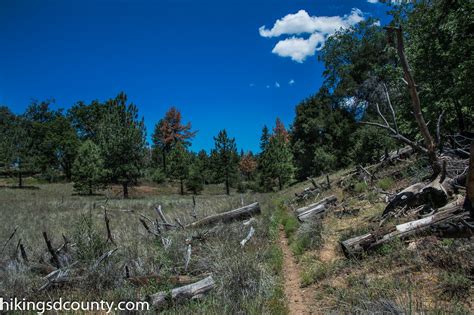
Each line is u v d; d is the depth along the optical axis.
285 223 12.66
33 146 69.56
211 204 19.97
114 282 7.11
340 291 5.82
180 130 82.12
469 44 11.23
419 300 4.93
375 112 33.22
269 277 6.93
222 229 10.90
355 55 37.12
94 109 84.88
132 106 42.16
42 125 72.38
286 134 64.88
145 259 8.34
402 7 14.85
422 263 5.85
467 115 13.57
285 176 41.16
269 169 42.12
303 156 41.91
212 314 5.52
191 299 6.18
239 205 17.23
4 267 7.78
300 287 6.81
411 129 14.41
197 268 8.02
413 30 13.74
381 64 33.88
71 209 23.36
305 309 5.76
